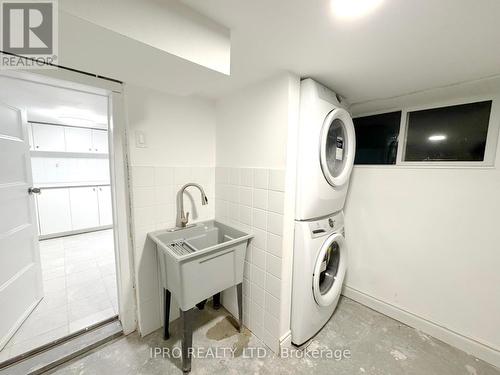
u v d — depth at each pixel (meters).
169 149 1.62
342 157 1.67
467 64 1.15
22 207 1.68
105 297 2.01
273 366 1.41
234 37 0.96
